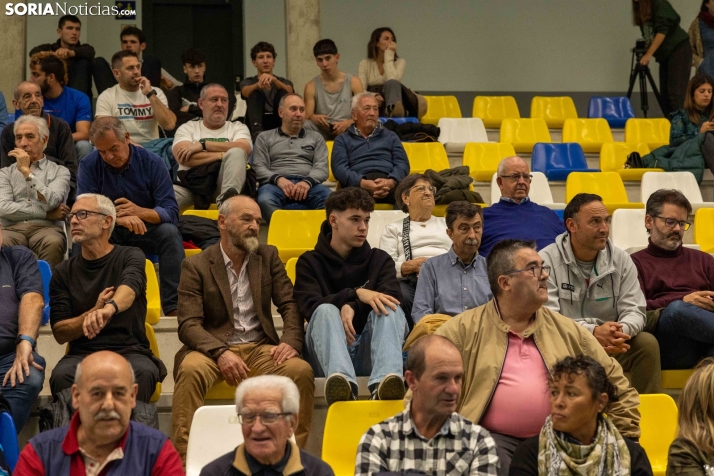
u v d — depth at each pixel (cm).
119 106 714
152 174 534
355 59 1118
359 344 426
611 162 818
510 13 1143
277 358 409
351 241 442
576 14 1150
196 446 348
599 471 314
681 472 320
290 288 441
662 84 973
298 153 668
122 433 308
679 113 779
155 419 373
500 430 364
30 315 407
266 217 626
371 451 320
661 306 470
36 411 419
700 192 716
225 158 625
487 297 451
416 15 1129
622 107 994
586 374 317
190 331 412
